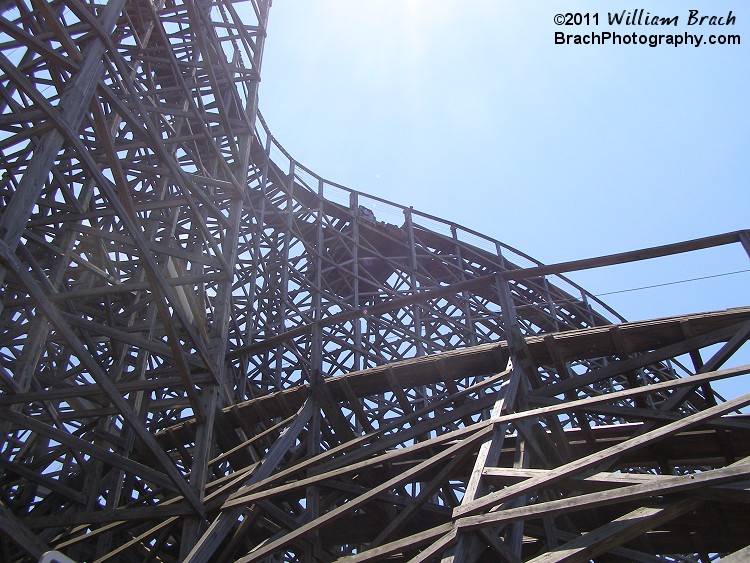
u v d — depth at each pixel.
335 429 10.49
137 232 7.96
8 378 7.78
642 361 9.02
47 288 8.64
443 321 19.56
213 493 8.70
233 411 10.93
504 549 6.30
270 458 9.13
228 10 13.51
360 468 8.21
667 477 5.86
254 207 18.47
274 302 17.73
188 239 12.73
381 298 21.69
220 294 10.29
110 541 9.33
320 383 10.38
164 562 10.52
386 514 9.91
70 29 8.55
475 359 10.04
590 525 9.27
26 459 10.73
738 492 5.63
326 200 20.70
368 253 21.94
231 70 13.69
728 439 8.77
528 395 9.16
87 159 7.29
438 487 7.89
